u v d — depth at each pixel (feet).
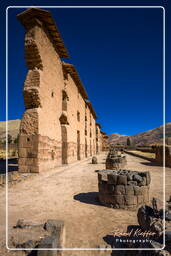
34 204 21.86
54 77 54.49
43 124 43.04
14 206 21.12
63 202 22.71
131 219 17.79
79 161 80.33
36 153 39.27
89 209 20.40
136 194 20.53
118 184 20.79
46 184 32.01
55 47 56.29
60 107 61.21
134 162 71.10
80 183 33.22
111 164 48.96
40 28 44.29
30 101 42.22
